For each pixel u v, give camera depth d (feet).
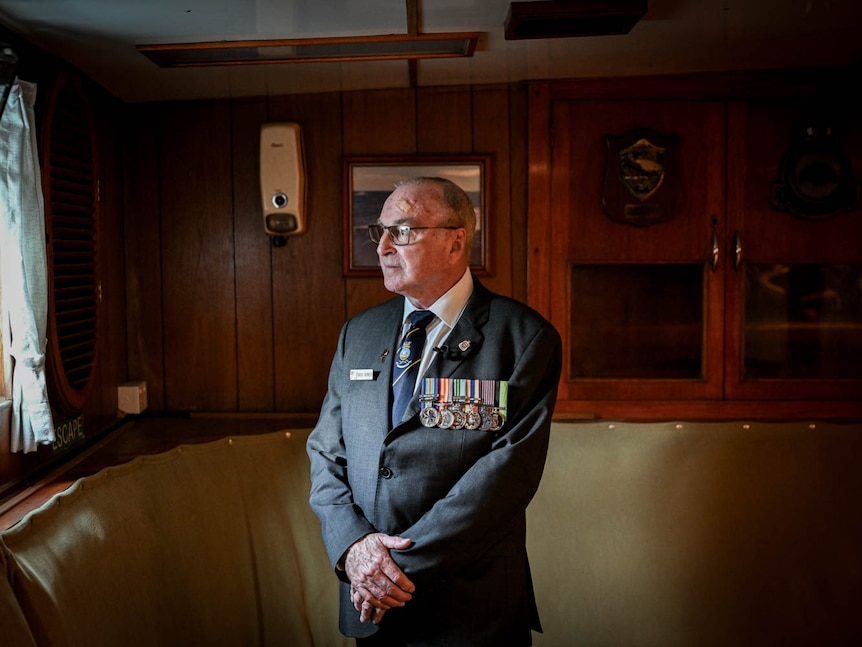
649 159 8.20
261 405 8.55
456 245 5.01
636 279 8.38
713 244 8.27
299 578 6.75
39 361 5.94
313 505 5.14
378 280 8.40
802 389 8.40
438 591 4.76
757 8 5.97
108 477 5.52
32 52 6.35
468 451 4.77
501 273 8.42
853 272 8.32
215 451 6.58
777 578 6.94
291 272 8.43
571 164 8.28
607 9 5.80
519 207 8.36
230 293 8.47
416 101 8.27
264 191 8.14
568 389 8.44
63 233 6.82
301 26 6.11
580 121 8.23
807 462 7.07
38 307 5.93
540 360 4.94
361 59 7.02
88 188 7.29
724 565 7.00
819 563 6.90
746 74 8.07
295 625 6.61
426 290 5.04
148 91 7.95
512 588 4.87
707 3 5.84
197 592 5.90
